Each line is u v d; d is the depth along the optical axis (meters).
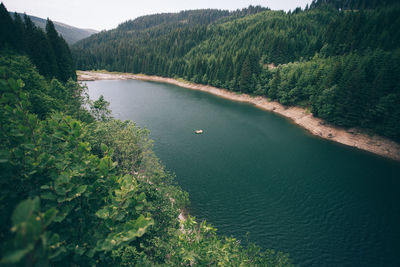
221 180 43.81
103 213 8.80
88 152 10.32
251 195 39.72
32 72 39.06
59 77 76.19
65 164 9.45
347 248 29.92
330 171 49.09
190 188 40.69
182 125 75.12
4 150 7.53
